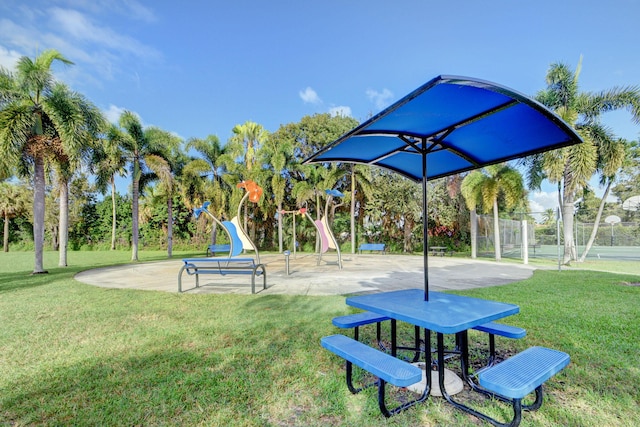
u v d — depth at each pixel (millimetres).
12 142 10031
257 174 20219
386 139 3062
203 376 2795
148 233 26391
